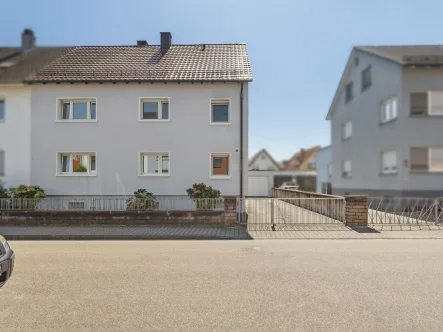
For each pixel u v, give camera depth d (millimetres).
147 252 7020
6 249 4387
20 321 3676
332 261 6145
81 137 14039
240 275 5281
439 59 15352
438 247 7375
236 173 13766
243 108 13805
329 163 27422
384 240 8258
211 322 3611
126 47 17188
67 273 5457
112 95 14031
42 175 14016
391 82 16719
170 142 13961
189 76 13812
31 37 17078
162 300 4242
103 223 10352
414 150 15805
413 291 4547
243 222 10406
